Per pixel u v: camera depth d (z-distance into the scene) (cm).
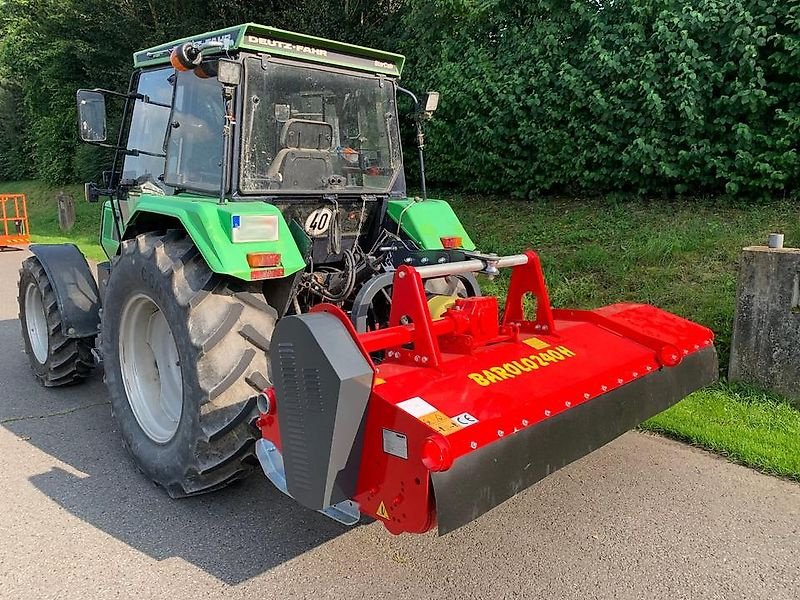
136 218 363
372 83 400
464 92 810
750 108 601
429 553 285
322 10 1151
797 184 619
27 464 375
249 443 302
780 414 402
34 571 276
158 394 366
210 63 344
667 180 689
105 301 364
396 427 227
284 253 317
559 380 275
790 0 581
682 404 420
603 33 698
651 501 324
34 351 517
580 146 731
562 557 280
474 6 826
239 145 335
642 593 256
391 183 413
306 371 235
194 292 307
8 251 1280
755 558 278
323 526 310
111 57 1589
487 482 229
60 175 1989
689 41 618
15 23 1997
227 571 275
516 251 682
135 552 290
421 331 268
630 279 573
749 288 425
